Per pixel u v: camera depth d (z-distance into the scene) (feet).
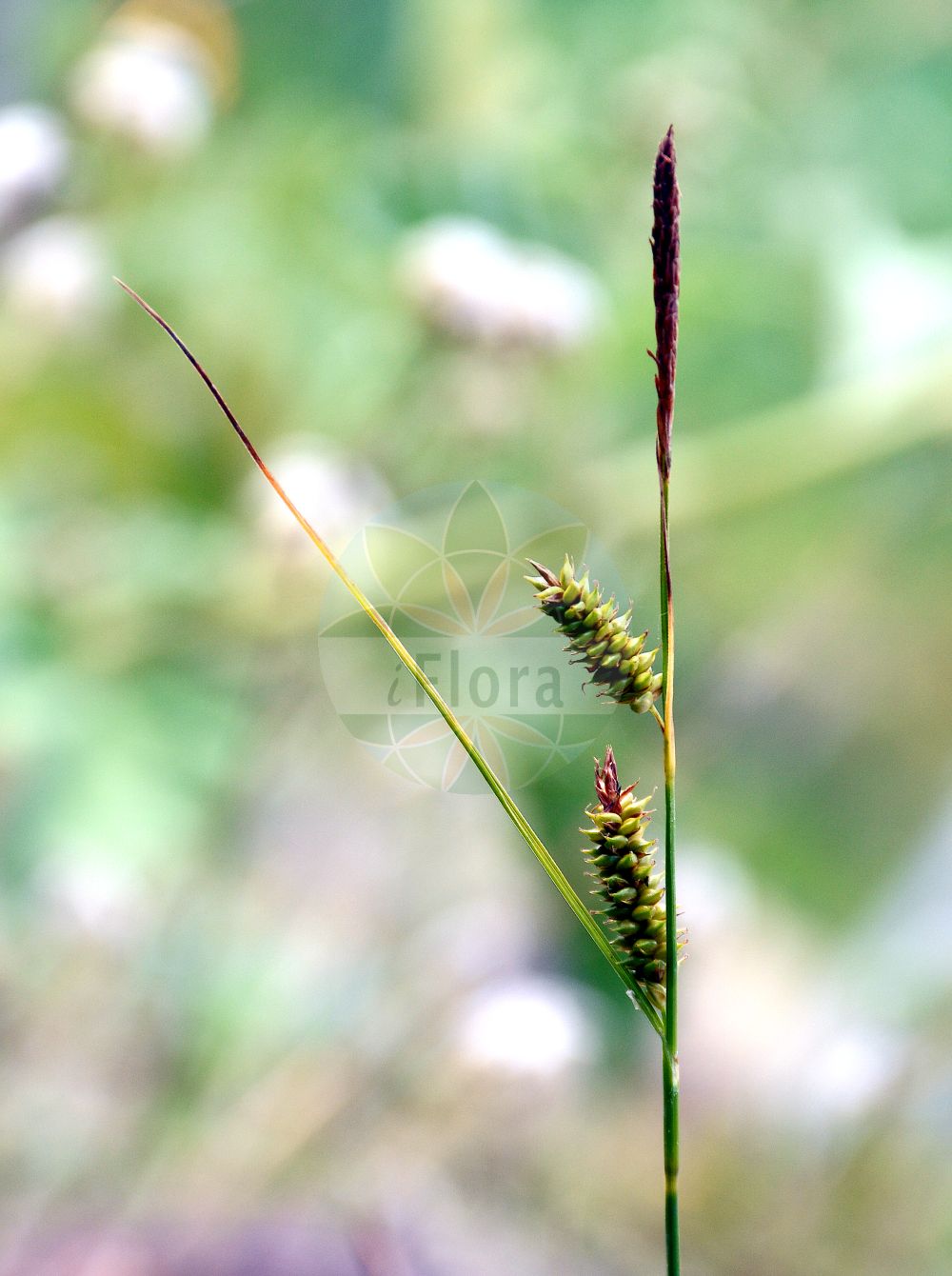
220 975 2.98
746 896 3.36
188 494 3.14
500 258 2.91
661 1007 1.43
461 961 3.04
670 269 1.39
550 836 3.18
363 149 3.30
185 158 3.10
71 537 3.04
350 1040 2.94
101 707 2.95
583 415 3.18
